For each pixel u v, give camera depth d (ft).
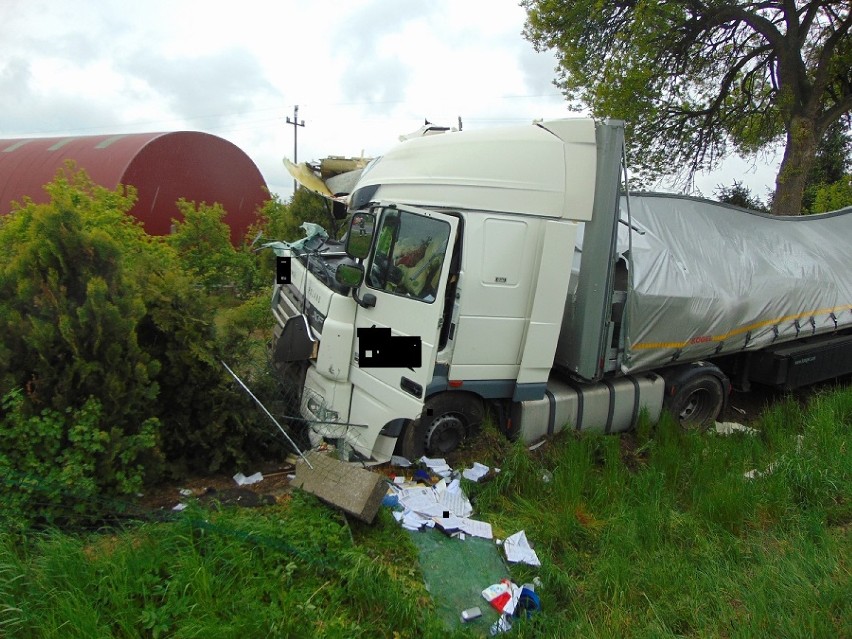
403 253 15.70
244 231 50.16
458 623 10.96
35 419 11.45
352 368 16.76
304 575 11.02
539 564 12.97
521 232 16.05
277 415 16.14
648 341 18.17
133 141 44.37
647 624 11.02
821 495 16.07
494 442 17.29
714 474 16.99
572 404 18.31
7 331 11.82
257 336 19.12
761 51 50.11
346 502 12.65
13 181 47.96
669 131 53.72
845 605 11.15
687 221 21.81
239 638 9.20
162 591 9.81
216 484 14.64
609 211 16.47
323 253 20.65
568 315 17.87
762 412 23.54
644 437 19.29
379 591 10.65
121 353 12.65
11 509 11.03
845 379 26.94
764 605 11.11
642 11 42.50
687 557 13.34
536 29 49.78
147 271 14.76
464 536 13.73
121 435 12.50
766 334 21.47
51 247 12.07
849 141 66.90
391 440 16.38
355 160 27.84
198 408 14.82
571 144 16.43
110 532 11.82
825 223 27.84
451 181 16.08
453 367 16.01
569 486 15.72
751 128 55.16
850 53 47.44
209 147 46.55
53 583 9.68
